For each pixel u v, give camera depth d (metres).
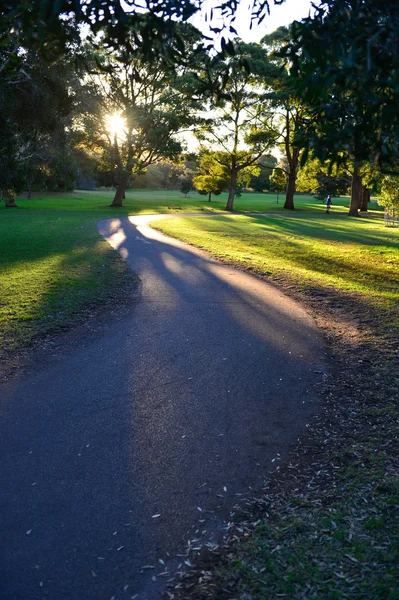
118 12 2.71
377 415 6.62
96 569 3.93
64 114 23.73
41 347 9.08
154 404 6.96
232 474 5.31
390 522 4.34
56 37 2.98
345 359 8.84
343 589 3.55
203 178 67.88
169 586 3.73
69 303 12.09
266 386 7.64
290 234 31.61
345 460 5.53
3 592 3.67
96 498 4.87
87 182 112.81
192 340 9.68
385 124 2.70
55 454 5.66
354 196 56.22
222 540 4.25
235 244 25.11
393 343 9.64
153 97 52.78
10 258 19.03
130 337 9.77
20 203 62.66
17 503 4.77
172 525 4.47
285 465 5.49
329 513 4.54
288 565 3.86
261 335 10.10
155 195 98.88
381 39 2.53
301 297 13.73
